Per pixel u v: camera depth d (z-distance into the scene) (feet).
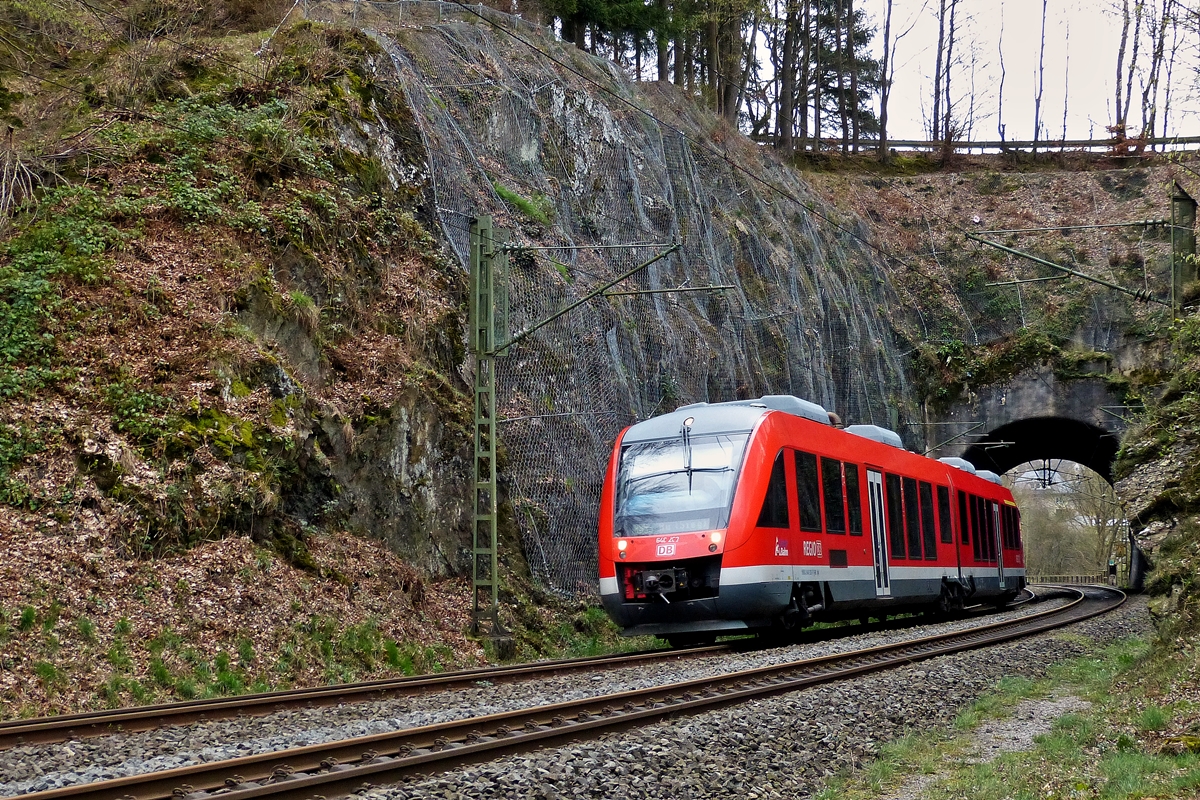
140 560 43.91
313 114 67.26
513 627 61.62
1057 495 298.15
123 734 29.25
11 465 43.21
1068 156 177.78
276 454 51.39
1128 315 145.18
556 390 77.92
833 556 61.46
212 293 53.88
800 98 187.42
